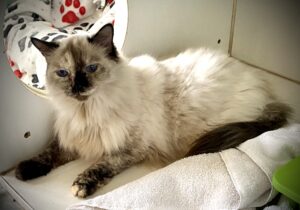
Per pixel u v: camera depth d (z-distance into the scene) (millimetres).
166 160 483
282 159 397
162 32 584
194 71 503
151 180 384
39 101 470
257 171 381
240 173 378
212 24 660
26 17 574
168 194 373
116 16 558
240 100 494
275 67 646
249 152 407
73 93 399
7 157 463
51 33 561
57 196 412
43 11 607
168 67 505
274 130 452
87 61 408
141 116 453
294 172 326
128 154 453
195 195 372
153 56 592
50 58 418
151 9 541
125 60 456
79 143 455
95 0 656
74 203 385
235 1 648
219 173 386
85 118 432
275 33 622
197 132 488
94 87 404
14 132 457
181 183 381
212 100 488
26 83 465
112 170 437
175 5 577
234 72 520
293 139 423
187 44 645
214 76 502
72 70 405
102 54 420
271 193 365
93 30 602
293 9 583
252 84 508
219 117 487
